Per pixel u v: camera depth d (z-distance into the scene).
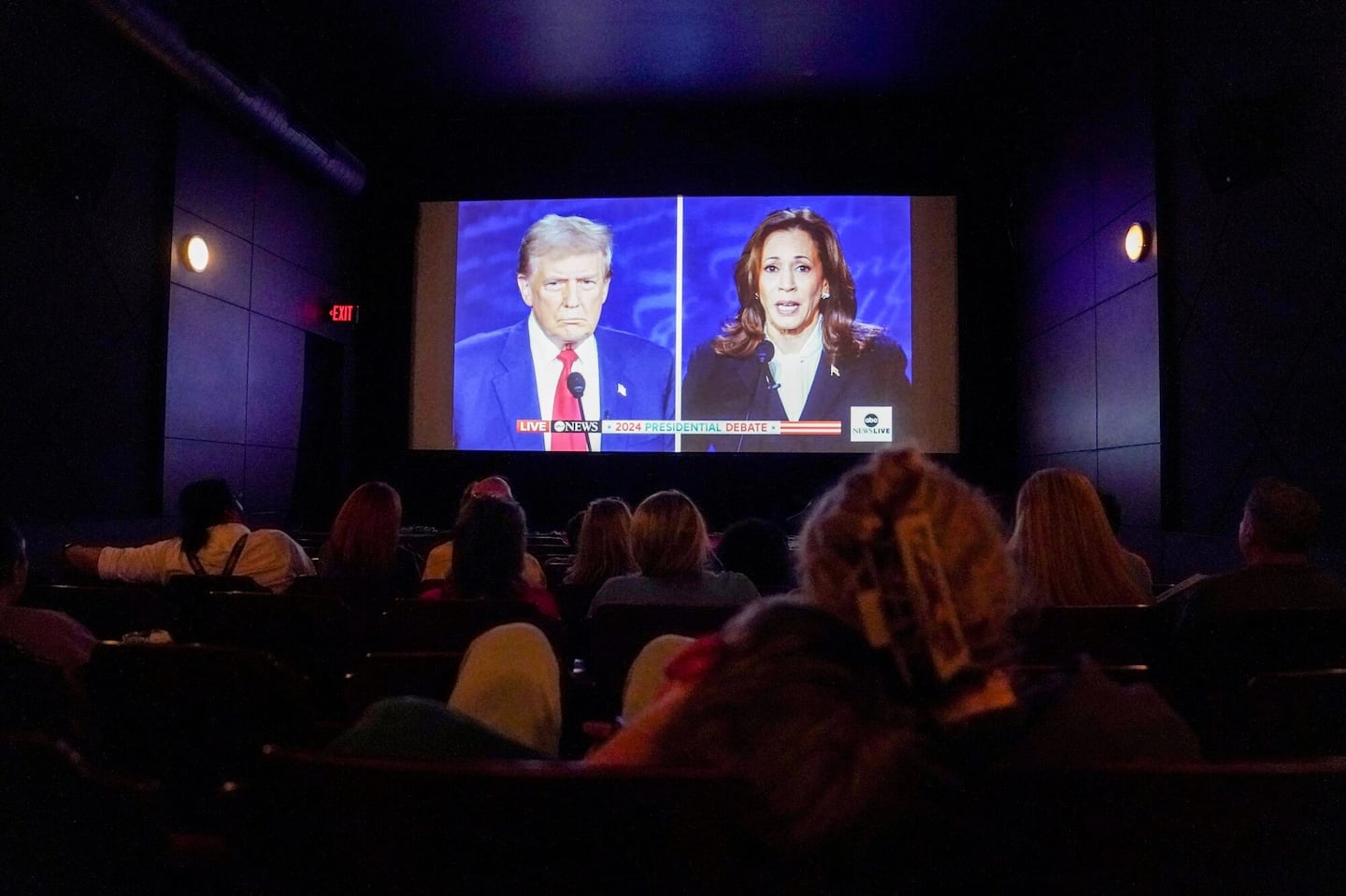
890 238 8.33
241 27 6.50
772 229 8.34
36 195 4.77
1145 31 5.50
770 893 0.70
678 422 8.27
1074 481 2.27
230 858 0.79
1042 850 0.70
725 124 8.63
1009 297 8.31
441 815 0.72
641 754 0.80
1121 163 5.89
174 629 2.39
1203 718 1.76
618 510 3.24
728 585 2.54
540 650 1.22
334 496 8.43
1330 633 1.88
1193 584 2.43
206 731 1.47
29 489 4.75
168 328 5.89
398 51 7.45
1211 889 0.71
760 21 6.95
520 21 6.95
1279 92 4.17
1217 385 4.79
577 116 8.73
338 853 0.75
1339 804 0.72
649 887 0.70
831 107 8.53
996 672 0.78
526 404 8.43
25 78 4.68
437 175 8.80
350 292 8.68
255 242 7.03
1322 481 3.91
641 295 8.38
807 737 0.66
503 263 8.56
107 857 0.93
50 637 1.81
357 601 2.88
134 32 5.30
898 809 0.68
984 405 8.27
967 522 0.77
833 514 0.79
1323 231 3.89
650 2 6.68
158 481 5.82
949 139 8.46
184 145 6.07
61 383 4.98
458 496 8.59
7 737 0.92
